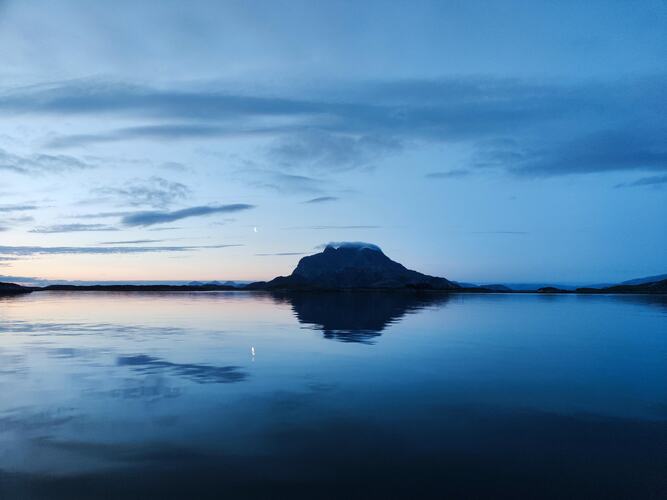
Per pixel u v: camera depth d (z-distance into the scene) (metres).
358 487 5.89
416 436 7.56
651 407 9.19
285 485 5.93
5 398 9.78
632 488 5.85
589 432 7.76
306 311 37.50
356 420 8.35
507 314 34.12
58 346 17.20
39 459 6.72
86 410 8.95
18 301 59.25
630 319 29.86
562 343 18.11
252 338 19.36
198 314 34.19
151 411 8.88
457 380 11.42
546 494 5.70
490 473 6.26
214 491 5.78
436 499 5.60
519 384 11.02
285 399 9.68
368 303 52.75
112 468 6.41
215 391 10.35
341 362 13.79
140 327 24.25
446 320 28.66
